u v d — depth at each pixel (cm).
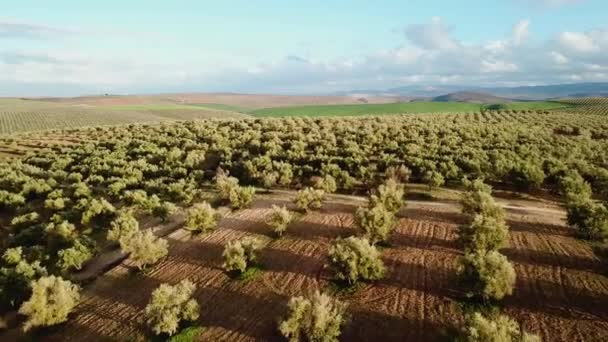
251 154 6488
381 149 6175
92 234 3897
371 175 4603
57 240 3469
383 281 2498
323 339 1939
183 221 4038
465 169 4762
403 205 3638
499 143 6175
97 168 5884
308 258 2906
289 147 6844
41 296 2388
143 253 2991
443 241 2973
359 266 2480
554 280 2342
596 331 1894
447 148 5769
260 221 3725
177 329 2239
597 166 5094
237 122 9806
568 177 4097
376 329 2067
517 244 2847
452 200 3959
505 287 2159
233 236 3444
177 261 3100
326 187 4431
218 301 2492
